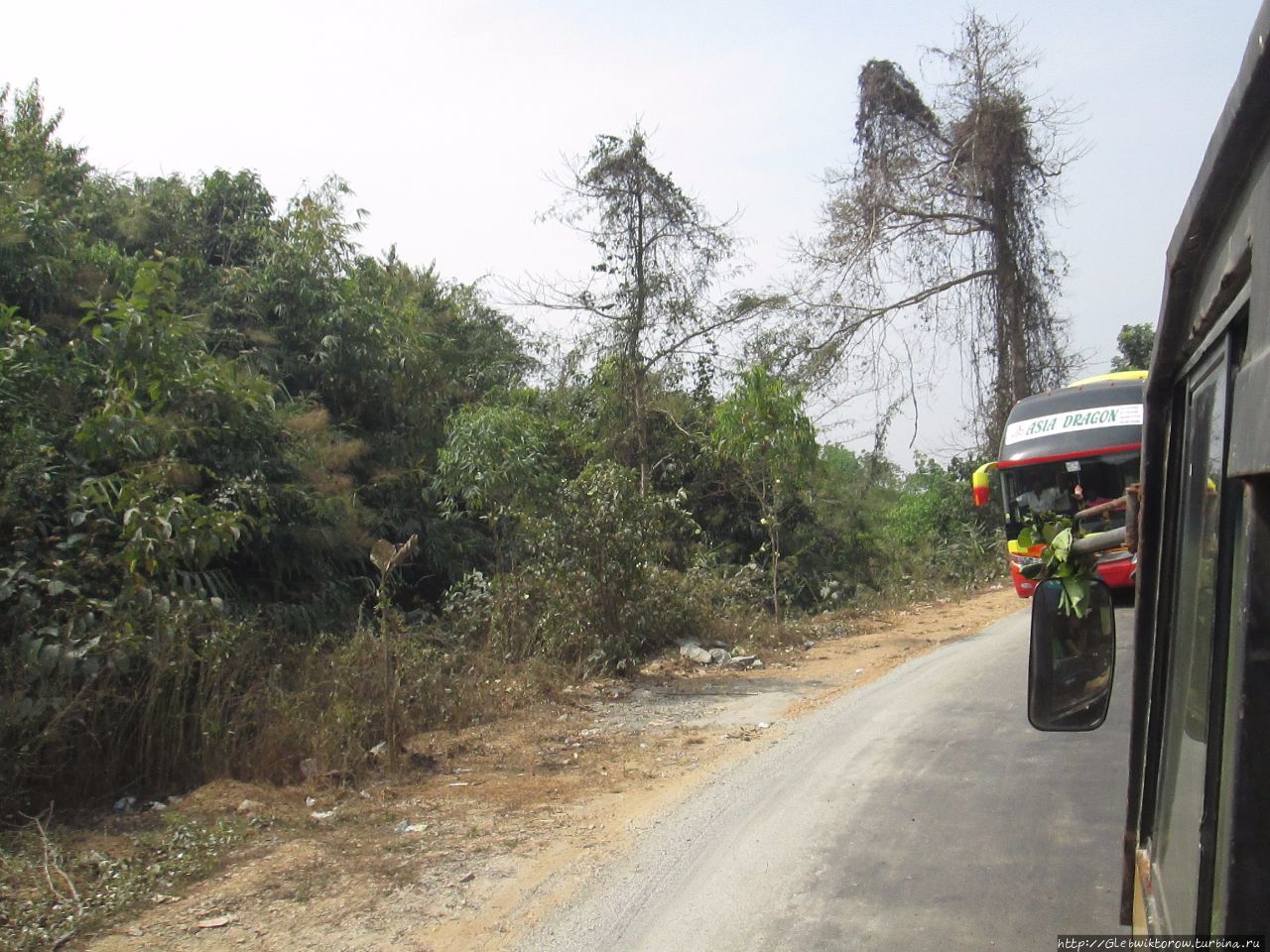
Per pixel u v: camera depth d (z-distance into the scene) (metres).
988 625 14.02
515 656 10.87
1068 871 4.91
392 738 7.52
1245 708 1.35
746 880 5.10
